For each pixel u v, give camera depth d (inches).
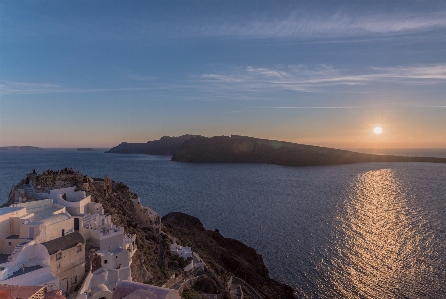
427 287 3284.9
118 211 2842.0
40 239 1672.0
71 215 2065.7
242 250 4072.3
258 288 3134.8
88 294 1649.9
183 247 3110.2
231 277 3117.6
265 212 6530.5
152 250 2632.9
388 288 3297.2
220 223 5698.8
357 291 3280.0
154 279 2272.4
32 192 2343.8
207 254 3513.8
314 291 3341.5
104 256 1903.3
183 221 4525.1
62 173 2785.4
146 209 3363.7
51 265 1582.2
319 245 4520.2
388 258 3998.5
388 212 6441.9
